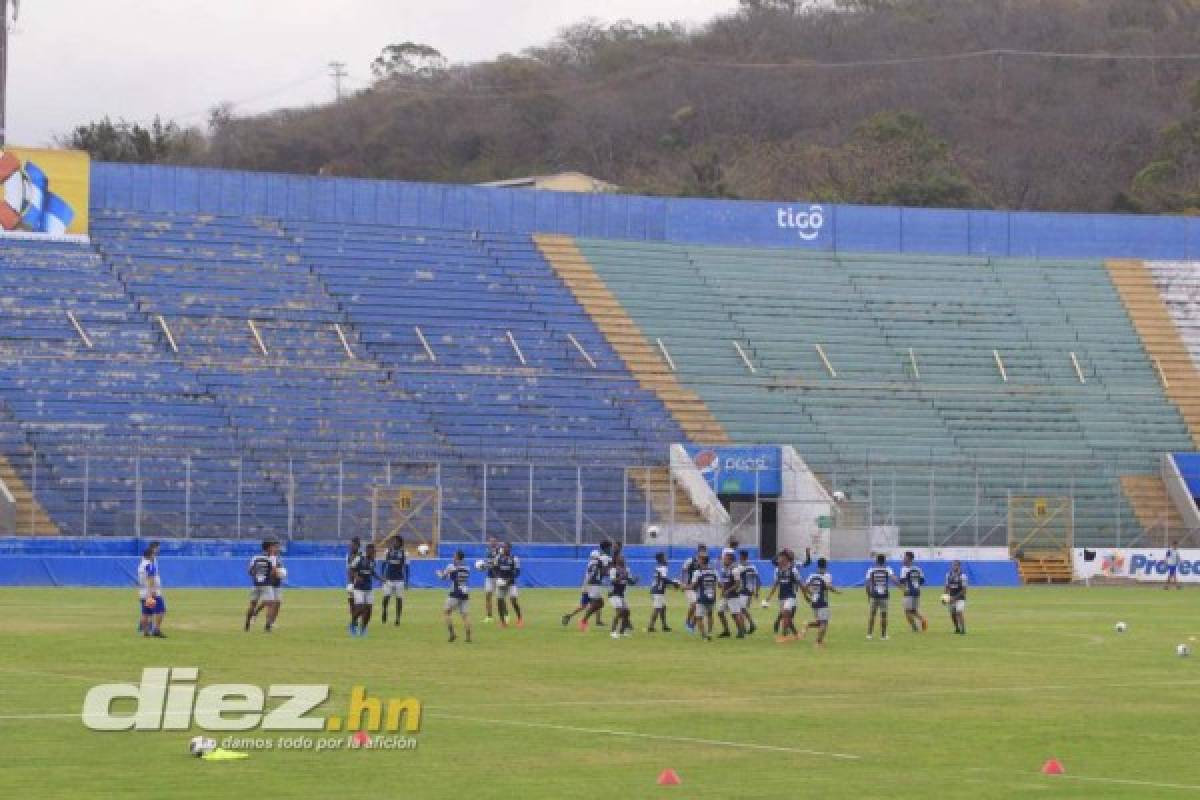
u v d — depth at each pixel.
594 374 104.88
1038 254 122.50
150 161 188.50
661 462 97.81
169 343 98.19
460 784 27.52
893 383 109.06
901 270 119.12
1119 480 104.38
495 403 100.31
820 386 107.50
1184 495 103.19
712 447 94.50
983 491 101.75
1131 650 52.97
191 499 88.31
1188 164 179.50
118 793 26.30
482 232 113.38
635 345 107.94
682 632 57.31
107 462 88.62
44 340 96.06
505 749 30.95
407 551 87.81
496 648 49.94
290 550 84.62
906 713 36.84
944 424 106.31
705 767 29.42
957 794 27.28
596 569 58.41
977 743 32.75
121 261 102.88
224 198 108.75
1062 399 110.31
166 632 52.62
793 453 94.50
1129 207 173.38
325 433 94.94
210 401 94.69
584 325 108.56
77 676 40.53
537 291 110.31
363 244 109.56
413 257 109.94
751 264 116.88
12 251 101.00
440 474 93.69
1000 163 196.88
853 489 99.62
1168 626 63.97
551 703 37.38
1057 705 38.75
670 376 105.88
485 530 91.38
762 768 29.44
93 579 78.56
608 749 31.16
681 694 39.44
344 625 56.91
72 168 103.12
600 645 51.66
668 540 90.12
